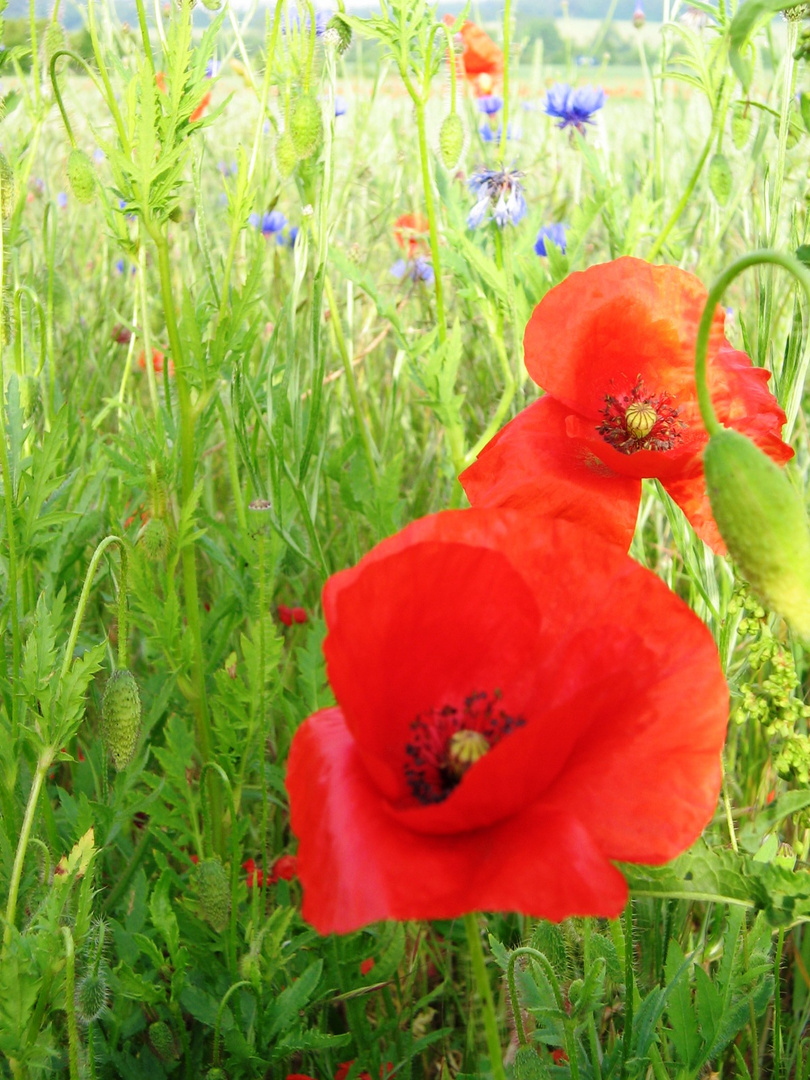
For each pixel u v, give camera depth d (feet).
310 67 1.38
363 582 0.75
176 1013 1.16
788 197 1.49
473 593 0.79
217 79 1.19
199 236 1.35
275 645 1.23
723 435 0.75
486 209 1.55
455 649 0.80
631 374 1.05
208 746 1.30
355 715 0.73
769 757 1.35
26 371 1.42
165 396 1.42
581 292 1.04
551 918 0.68
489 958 1.31
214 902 1.13
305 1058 1.30
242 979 1.18
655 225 1.78
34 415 1.42
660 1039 1.06
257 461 1.42
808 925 1.25
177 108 1.18
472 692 0.80
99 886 1.23
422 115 1.44
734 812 1.29
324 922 0.69
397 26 1.40
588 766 0.74
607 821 0.72
